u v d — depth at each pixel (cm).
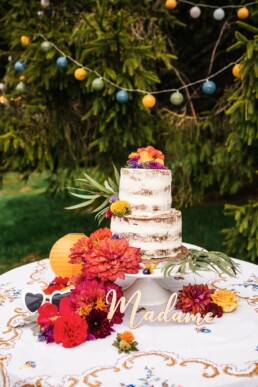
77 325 178
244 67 316
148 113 376
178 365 162
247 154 385
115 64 367
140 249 207
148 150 234
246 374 156
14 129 396
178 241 219
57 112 414
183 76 481
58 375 157
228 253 403
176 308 212
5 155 409
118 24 355
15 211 767
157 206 217
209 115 417
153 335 186
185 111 427
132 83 369
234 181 440
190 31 511
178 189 466
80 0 404
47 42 352
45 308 190
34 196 880
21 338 185
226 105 400
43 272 274
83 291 189
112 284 197
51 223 682
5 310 215
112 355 170
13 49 414
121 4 397
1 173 496
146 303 218
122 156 428
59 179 555
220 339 182
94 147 454
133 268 191
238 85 414
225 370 159
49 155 414
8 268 513
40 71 375
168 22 420
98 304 188
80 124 432
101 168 438
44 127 408
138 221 209
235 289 240
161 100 479
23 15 397
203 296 203
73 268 238
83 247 207
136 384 151
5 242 604
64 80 379
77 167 450
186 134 421
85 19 355
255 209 378
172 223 213
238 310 211
